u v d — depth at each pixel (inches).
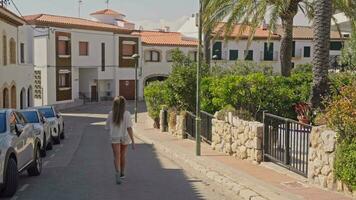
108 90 2377.0
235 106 685.9
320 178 386.6
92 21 2458.2
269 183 404.8
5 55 1268.5
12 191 386.9
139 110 2001.7
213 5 901.8
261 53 2501.2
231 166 507.8
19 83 1459.2
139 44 2433.6
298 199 339.0
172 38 2615.7
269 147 500.7
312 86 601.0
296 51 2573.8
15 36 1406.3
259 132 514.0
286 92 695.7
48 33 1983.3
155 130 1147.3
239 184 410.6
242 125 560.4
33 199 381.4
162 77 2527.1
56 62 2039.9
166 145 772.6
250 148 534.6
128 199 378.0
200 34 626.8
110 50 2337.6
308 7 936.3
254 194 370.6
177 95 978.1
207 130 737.0
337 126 359.3
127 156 677.3
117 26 2509.8
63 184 446.6
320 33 593.0
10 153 386.3
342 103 353.7
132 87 2434.8
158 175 496.7
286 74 879.1
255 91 677.3
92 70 2284.7
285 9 864.3
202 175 493.7
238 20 909.8
